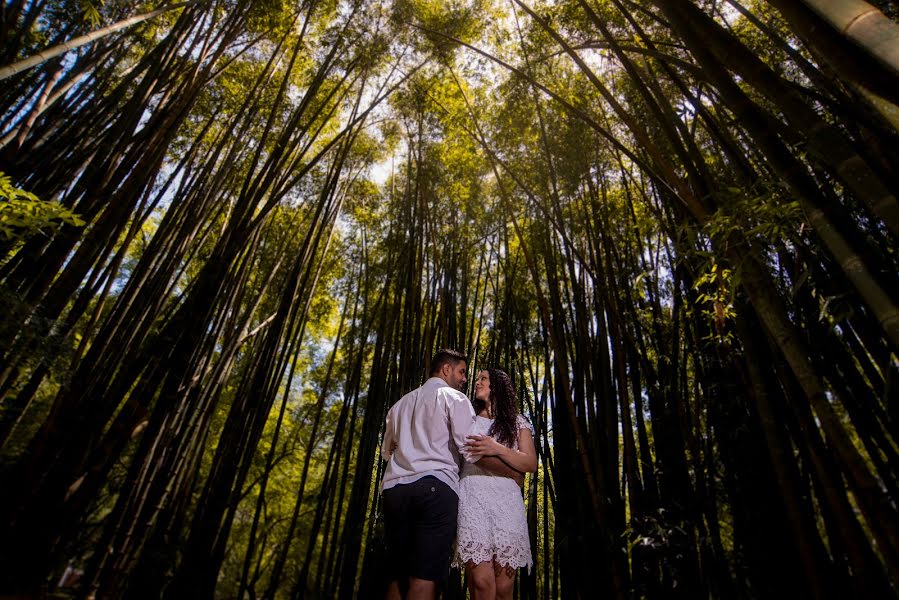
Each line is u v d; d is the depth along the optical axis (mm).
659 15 3660
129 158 3188
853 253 1107
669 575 2312
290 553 8273
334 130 5984
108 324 3049
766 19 3389
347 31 4387
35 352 2291
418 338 3867
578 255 3438
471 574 1771
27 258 2738
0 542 2199
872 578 1440
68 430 2549
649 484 2736
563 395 3336
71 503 2424
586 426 3088
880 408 2029
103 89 3982
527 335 4645
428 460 1797
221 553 3521
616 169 4332
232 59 4254
